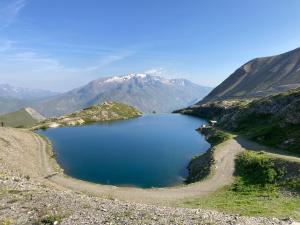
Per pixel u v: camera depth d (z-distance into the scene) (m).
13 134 139.38
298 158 79.50
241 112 156.50
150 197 66.06
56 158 123.44
